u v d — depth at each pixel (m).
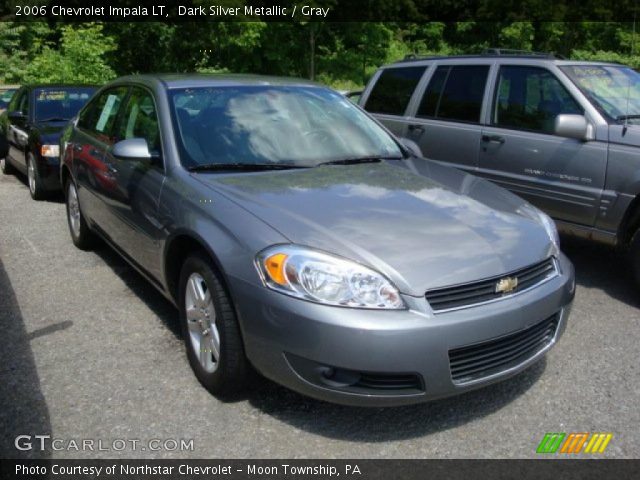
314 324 2.66
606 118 4.80
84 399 3.19
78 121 5.64
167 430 2.95
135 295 4.62
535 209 3.63
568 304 3.25
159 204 3.62
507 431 2.98
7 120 9.43
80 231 5.52
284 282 2.75
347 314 2.65
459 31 42.75
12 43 20.53
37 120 8.36
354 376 2.72
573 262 5.52
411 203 3.31
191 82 4.27
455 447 2.86
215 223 3.11
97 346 3.79
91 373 3.46
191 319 3.35
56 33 24.33
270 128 4.06
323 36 36.88
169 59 27.91
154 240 3.68
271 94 4.35
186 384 3.35
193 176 3.54
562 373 3.54
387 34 37.69
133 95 4.59
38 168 7.52
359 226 2.98
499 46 39.12
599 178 4.70
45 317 4.21
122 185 4.18
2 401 3.16
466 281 2.80
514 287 2.94
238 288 2.88
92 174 4.86
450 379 2.75
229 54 31.55
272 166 3.76
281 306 2.73
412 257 2.81
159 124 3.94
